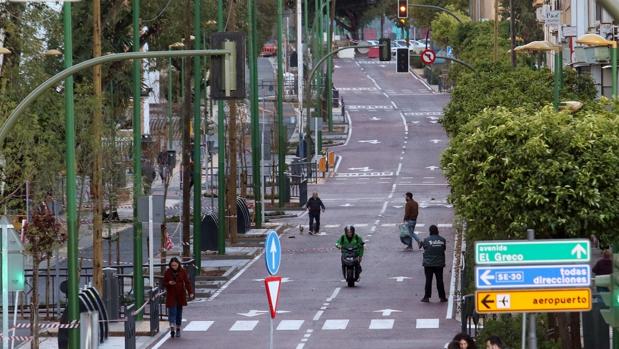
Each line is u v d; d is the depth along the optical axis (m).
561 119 56.69
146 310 87.00
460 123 108.69
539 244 43.22
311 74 181.12
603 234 56.47
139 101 83.38
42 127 79.44
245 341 76.94
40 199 76.69
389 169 188.75
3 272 57.84
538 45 83.88
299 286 98.88
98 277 80.69
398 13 157.62
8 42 81.12
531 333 46.66
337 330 80.06
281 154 155.00
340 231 132.25
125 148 112.25
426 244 89.69
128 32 131.12
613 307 42.56
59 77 54.34
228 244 125.19
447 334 77.75
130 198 133.38
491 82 116.62
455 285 93.12
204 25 152.12
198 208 105.75
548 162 55.59
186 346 75.56
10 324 81.94
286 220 144.75
